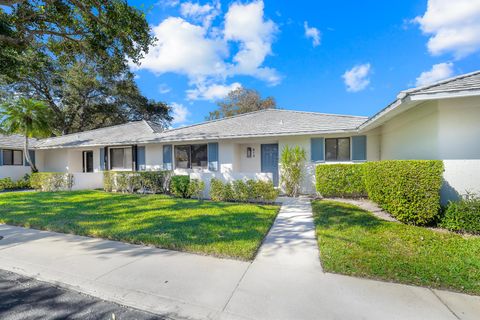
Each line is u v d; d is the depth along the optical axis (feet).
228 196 31.65
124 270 12.37
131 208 26.94
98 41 28.53
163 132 50.29
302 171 38.22
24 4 25.34
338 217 21.93
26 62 30.27
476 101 19.20
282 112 50.26
